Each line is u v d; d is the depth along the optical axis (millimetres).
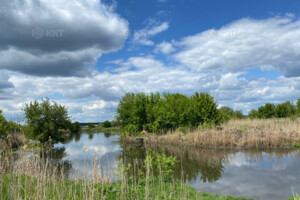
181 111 32562
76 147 26828
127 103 39750
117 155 20062
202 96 31234
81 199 6578
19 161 8367
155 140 29344
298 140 20688
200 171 13094
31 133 28047
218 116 30250
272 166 13711
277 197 8758
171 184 9031
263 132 22484
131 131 36250
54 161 15844
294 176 11492
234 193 9219
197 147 23203
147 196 6641
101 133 60781
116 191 7430
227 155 18062
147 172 7004
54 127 30469
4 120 20375
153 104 39656
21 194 6730
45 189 6484
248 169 13219
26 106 29422
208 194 8688
